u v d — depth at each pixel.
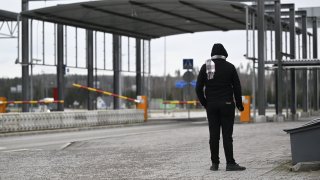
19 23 53.31
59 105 58.19
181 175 13.79
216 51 14.55
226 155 14.47
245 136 27.02
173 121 55.16
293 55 53.66
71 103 137.88
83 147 23.88
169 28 62.75
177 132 32.38
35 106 114.00
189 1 46.09
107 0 46.19
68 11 50.97
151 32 65.31
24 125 36.81
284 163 15.52
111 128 42.94
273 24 52.53
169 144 23.75
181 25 60.97
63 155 20.20
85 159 18.48
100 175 14.31
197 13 53.12
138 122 50.81
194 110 125.50
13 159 19.06
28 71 55.47
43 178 14.02
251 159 16.81
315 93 64.88
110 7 49.34
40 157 19.61
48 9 50.09
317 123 13.67
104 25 58.97
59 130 38.94
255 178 12.83
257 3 46.88
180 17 55.53
